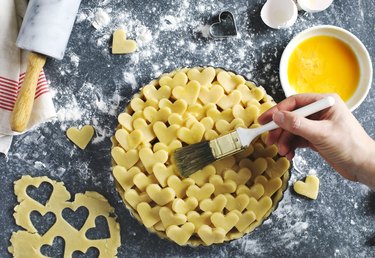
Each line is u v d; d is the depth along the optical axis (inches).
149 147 31.5
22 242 33.4
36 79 31.4
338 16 35.6
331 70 34.5
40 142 34.0
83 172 34.0
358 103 34.2
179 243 31.1
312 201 34.9
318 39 34.4
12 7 32.6
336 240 35.1
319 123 28.2
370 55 35.6
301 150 35.0
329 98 27.6
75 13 31.6
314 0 34.7
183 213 31.1
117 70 34.4
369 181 31.1
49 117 32.9
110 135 34.2
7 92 32.9
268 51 35.1
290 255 34.8
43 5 30.8
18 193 33.5
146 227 31.7
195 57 34.8
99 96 34.3
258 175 31.7
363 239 35.2
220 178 31.4
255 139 31.9
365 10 35.5
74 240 33.5
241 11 35.1
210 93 32.0
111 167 33.9
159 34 34.7
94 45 34.4
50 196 33.6
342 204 35.2
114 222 33.7
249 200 31.3
